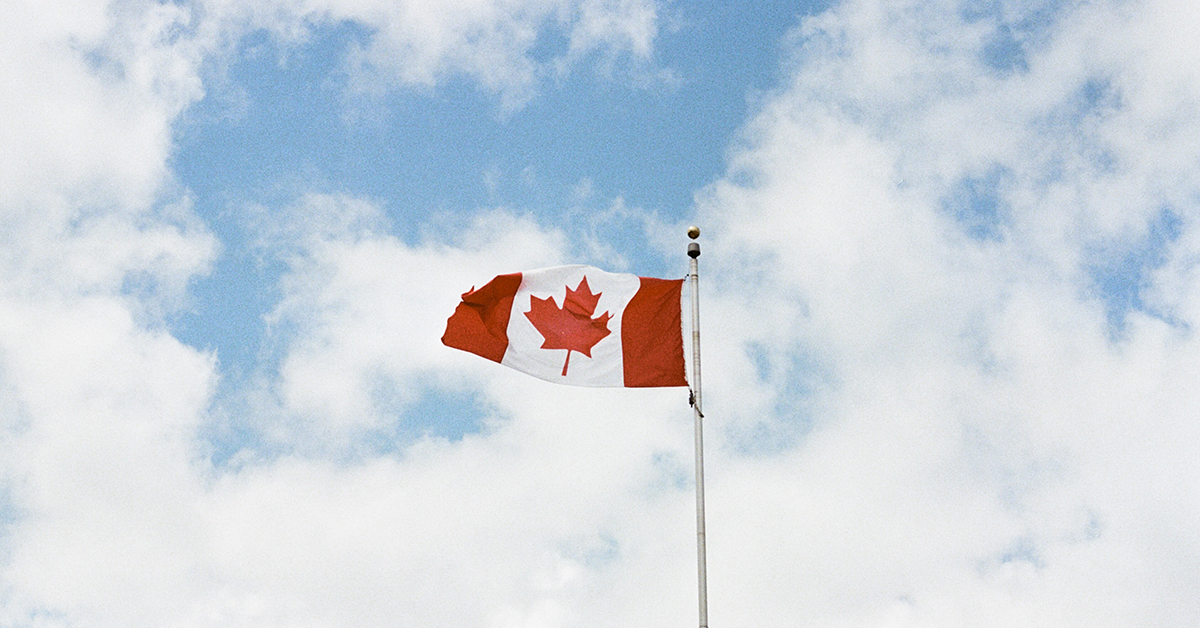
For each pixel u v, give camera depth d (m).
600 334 29.14
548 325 29.38
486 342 29.19
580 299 29.62
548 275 29.95
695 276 28.48
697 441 26.22
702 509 25.20
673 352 28.75
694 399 26.89
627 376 28.59
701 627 23.77
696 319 28.00
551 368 28.81
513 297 29.69
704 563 24.53
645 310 29.31
